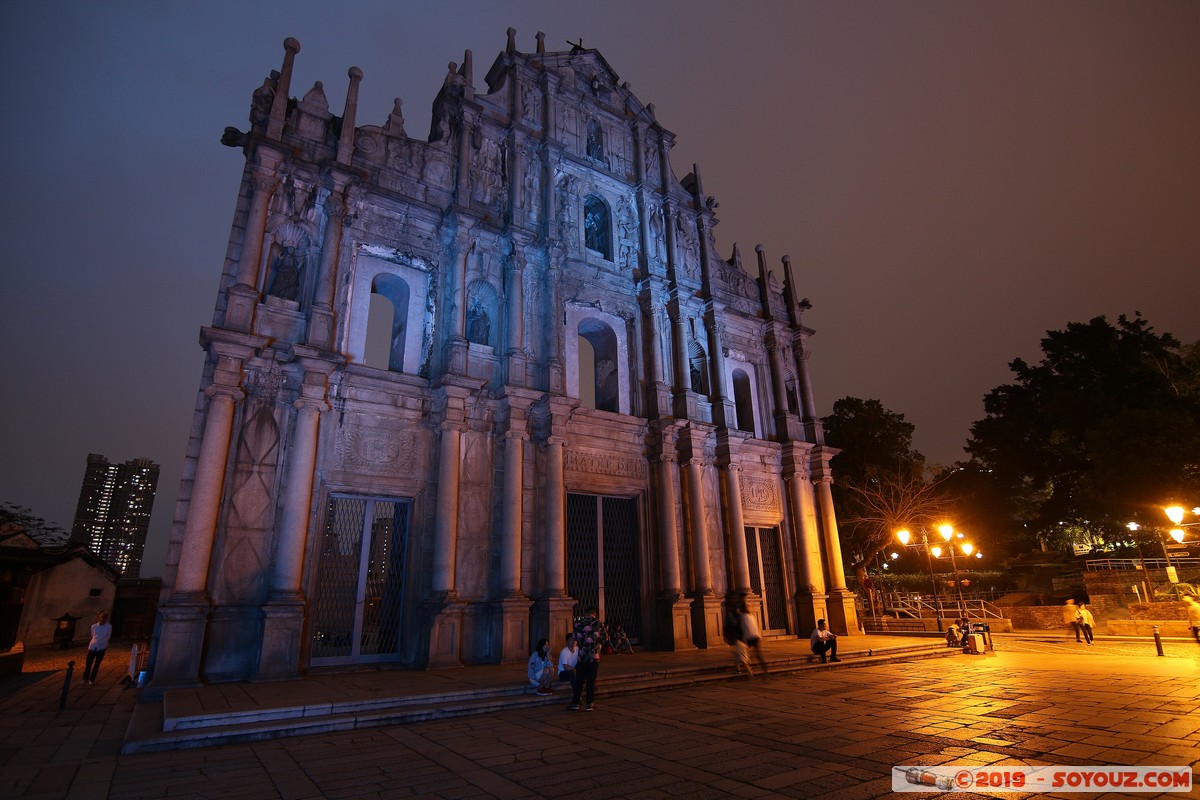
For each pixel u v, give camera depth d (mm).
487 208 20594
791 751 8305
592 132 25031
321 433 15891
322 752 8625
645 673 14250
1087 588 30812
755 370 26906
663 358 23422
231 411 14555
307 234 17109
